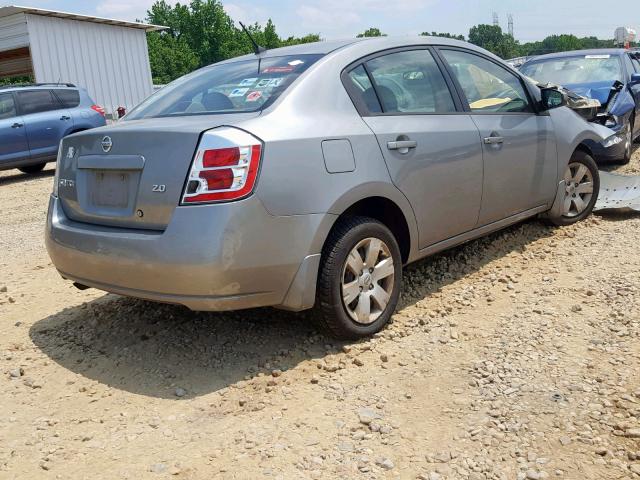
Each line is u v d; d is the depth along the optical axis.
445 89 4.60
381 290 3.96
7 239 7.30
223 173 3.25
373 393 3.32
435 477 2.65
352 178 3.69
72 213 3.92
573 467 2.66
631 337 3.72
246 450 2.89
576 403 3.10
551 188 5.53
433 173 4.25
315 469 2.73
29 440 3.08
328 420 3.10
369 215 4.18
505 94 5.17
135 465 2.84
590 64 9.88
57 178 4.08
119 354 3.95
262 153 3.34
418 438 2.92
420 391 3.32
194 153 3.29
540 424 2.96
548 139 5.41
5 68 23.20
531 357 3.57
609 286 4.46
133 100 21.22
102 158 3.64
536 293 4.50
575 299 4.34
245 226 3.28
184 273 3.26
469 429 2.96
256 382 3.49
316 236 3.53
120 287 3.57
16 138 12.44
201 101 3.99
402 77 4.35
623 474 2.61
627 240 5.43
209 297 3.30
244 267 3.30
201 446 2.95
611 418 2.96
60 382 3.66
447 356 3.67
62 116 13.14
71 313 4.69
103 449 2.97
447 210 4.41
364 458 2.79
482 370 3.47
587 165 6.01
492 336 3.88
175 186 3.31
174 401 3.37
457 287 4.72
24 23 17.91
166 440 3.02
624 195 6.53
